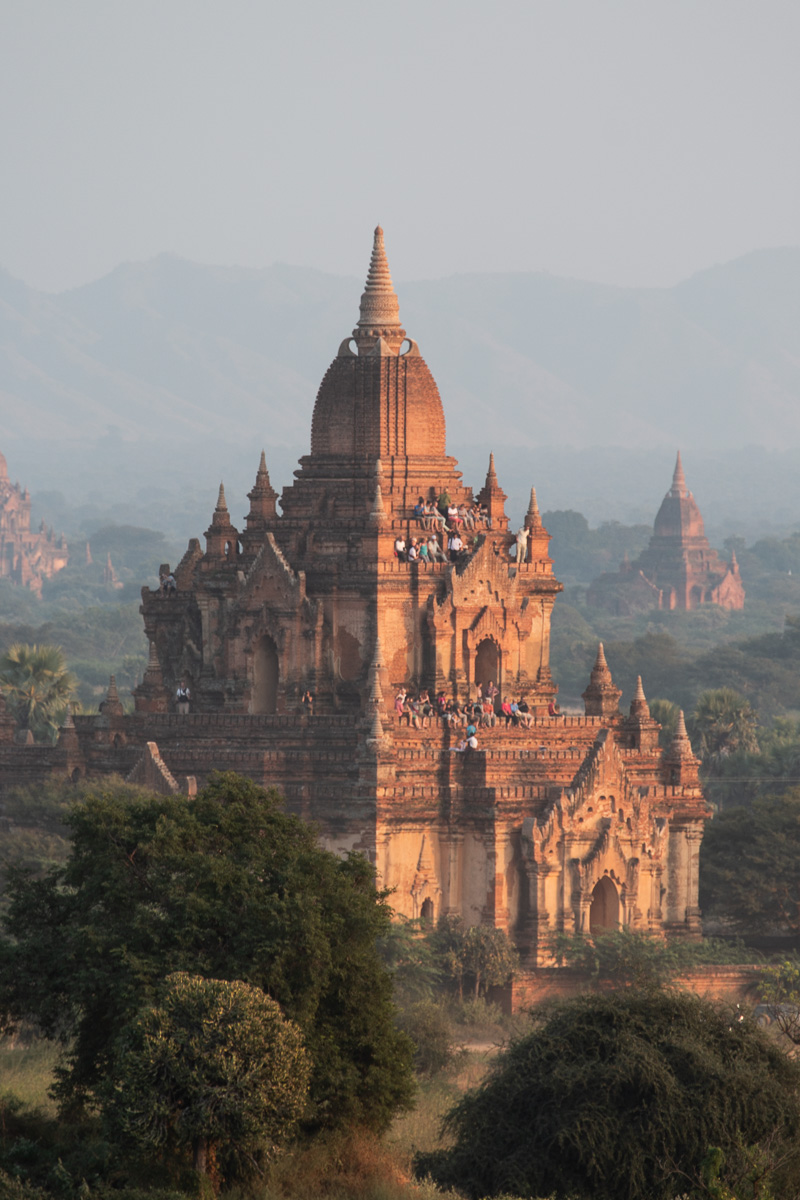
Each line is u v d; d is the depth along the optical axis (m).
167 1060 155.38
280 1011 161.88
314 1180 164.50
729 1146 165.75
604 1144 166.38
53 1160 162.00
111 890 172.50
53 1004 173.75
